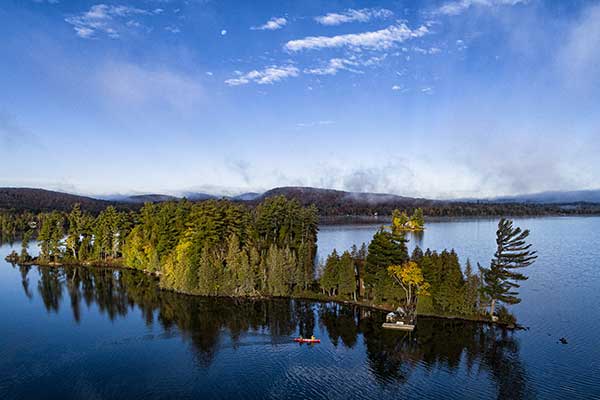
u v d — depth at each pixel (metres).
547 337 75.06
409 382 58.53
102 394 55.00
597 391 55.66
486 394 55.12
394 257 92.94
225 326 81.50
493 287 83.44
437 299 87.94
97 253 152.62
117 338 75.00
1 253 180.88
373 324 82.69
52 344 72.25
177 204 149.38
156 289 111.56
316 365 64.00
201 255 107.19
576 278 123.12
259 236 142.50
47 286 116.69
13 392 55.50
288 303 97.19
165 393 55.22
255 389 56.47
